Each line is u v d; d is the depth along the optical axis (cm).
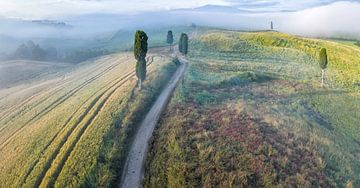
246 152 2755
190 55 10544
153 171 2769
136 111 4225
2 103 7144
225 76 6662
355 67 9125
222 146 2883
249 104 4506
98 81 7506
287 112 4391
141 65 5366
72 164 3066
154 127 3712
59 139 3794
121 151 3172
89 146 3359
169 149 3002
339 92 6272
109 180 2714
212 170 2541
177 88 5500
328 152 3130
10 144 4219
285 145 3025
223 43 12331
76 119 4400
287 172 2514
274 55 10512
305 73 7831
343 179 2648
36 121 5041
